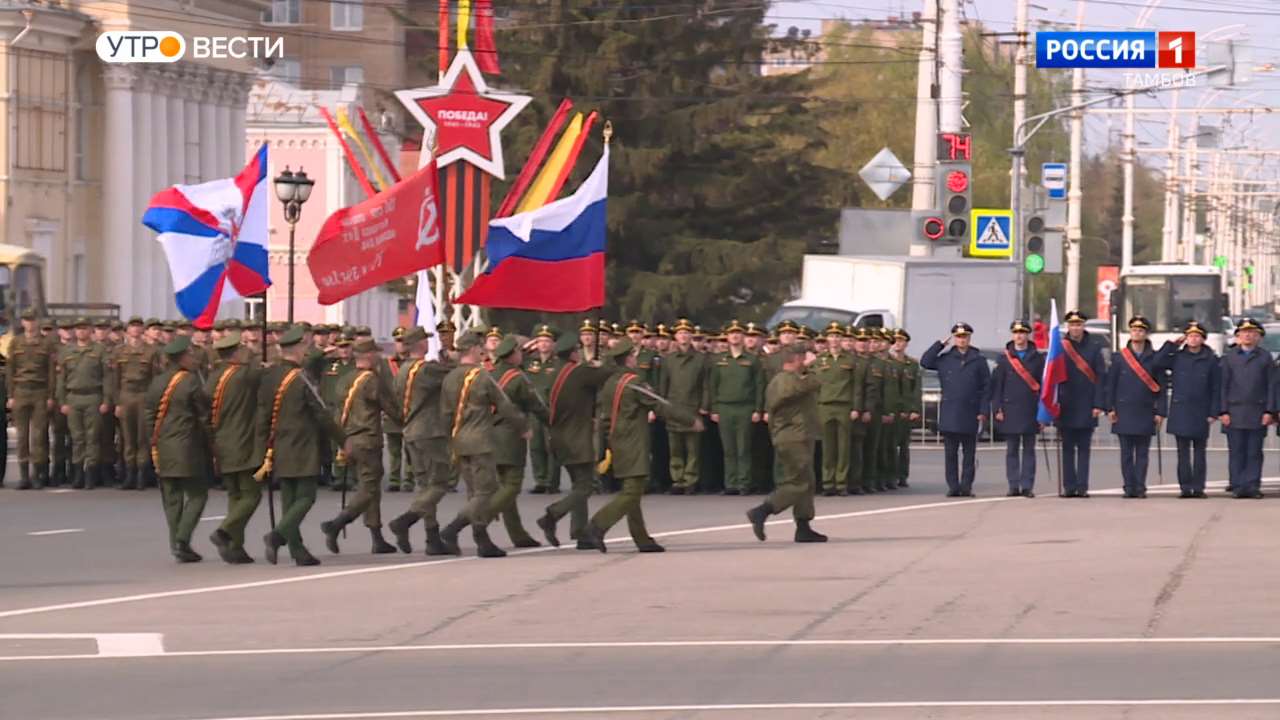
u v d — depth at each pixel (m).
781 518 45.94
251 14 140.50
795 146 154.25
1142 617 29.34
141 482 54.72
